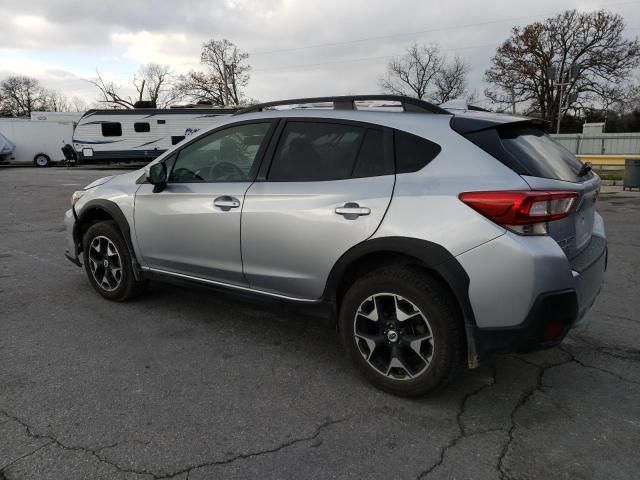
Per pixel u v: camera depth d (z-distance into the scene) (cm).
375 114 327
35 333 401
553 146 332
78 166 3136
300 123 351
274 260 345
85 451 253
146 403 299
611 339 398
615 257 667
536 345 272
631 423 283
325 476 238
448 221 276
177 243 401
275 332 410
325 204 318
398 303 298
